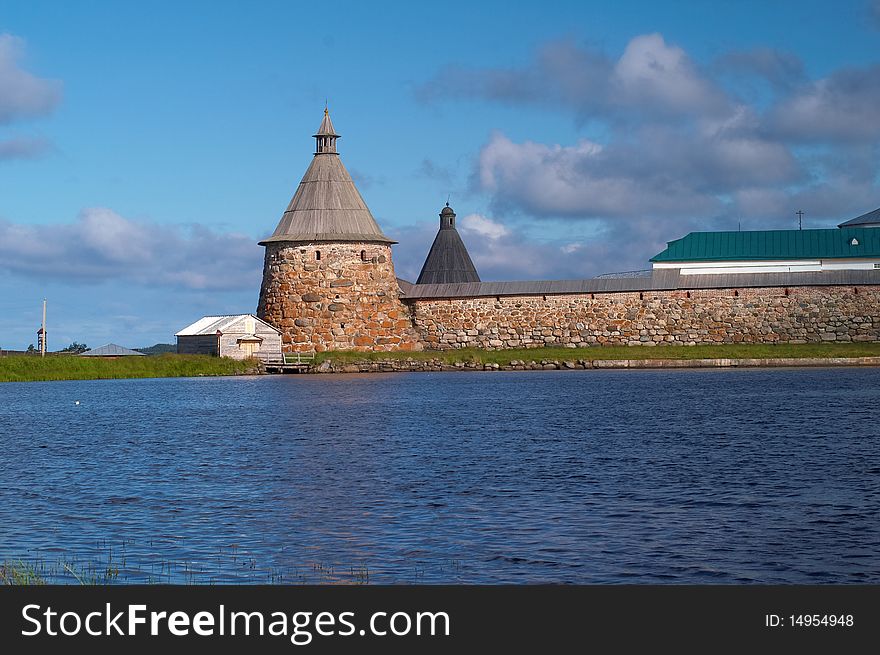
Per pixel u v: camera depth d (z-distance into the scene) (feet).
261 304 278.05
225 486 79.10
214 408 156.04
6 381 233.76
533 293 264.52
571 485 76.95
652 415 130.41
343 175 277.64
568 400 156.46
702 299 256.11
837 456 89.40
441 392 179.93
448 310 270.05
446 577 53.26
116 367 248.11
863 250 283.79
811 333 251.80
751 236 294.05
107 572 54.65
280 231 274.16
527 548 57.98
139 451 102.47
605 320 260.42
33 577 53.67
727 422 119.75
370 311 270.26
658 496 72.02
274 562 56.18
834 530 61.00
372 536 61.16
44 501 73.51
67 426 130.82
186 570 54.95
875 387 169.89
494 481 79.20
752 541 58.80
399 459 92.58
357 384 208.95
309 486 78.43
